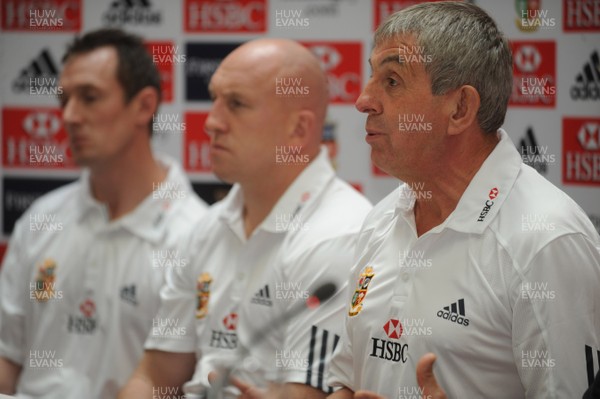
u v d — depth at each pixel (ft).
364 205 19.36
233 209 20.52
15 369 25.43
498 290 13.67
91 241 24.36
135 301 23.53
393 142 14.73
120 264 23.84
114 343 23.49
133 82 24.09
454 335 13.91
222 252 20.39
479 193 14.32
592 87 25.43
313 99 19.70
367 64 28.09
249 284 19.53
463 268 14.11
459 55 14.19
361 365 15.39
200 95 29.68
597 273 13.53
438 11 14.62
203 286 20.26
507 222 13.94
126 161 24.34
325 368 17.42
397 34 14.61
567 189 25.63
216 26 29.35
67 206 25.89
